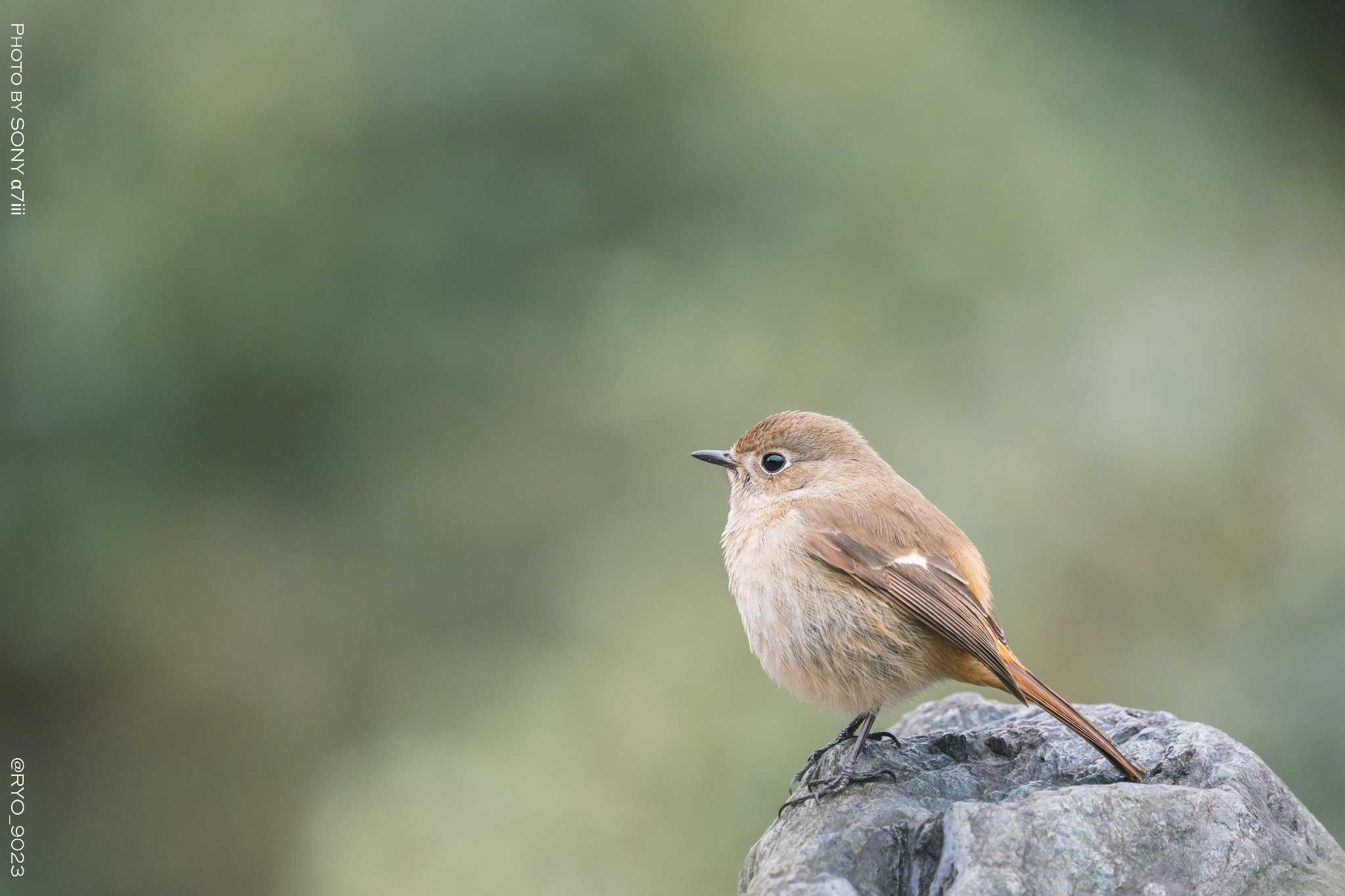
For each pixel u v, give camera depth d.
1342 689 10.87
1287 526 12.58
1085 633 12.28
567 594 12.65
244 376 12.75
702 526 12.69
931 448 12.71
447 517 13.08
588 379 13.18
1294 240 14.06
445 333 13.14
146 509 12.77
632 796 11.30
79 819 12.65
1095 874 5.08
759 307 13.16
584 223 13.42
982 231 13.41
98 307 12.41
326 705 12.84
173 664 12.90
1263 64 14.88
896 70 13.64
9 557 12.55
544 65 13.30
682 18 13.48
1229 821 5.27
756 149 13.55
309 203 12.81
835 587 6.59
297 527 13.06
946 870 5.20
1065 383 13.06
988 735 6.56
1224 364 13.19
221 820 12.65
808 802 6.12
